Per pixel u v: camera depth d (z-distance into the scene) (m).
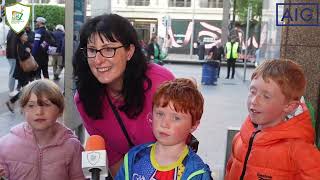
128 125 2.30
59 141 2.47
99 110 2.31
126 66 2.20
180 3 37.59
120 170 2.01
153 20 38.41
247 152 2.12
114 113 2.29
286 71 1.99
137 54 2.20
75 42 4.33
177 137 1.87
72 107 4.38
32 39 11.26
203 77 14.37
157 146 1.97
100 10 4.99
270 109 2.00
